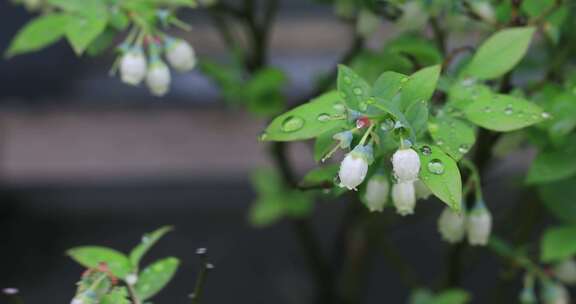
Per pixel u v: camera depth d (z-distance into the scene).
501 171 0.82
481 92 0.46
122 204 0.89
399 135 0.43
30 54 0.98
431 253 0.82
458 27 0.55
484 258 0.80
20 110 0.98
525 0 0.50
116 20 0.50
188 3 0.51
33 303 0.76
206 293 0.79
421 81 0.44
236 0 0.75
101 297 0.46
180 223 0.88
